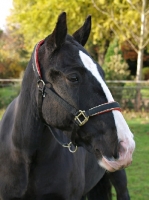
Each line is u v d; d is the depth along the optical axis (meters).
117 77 15.42
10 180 2.84
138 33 14.76
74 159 2.95
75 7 13.72
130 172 6.49
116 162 2.28
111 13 13.52
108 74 15.40
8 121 2.99
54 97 2.44
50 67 2.46
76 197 3.00
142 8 13.32
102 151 2.35
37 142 2.68
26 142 2.70
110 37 16.31
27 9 15.56
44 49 2.58
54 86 2.45
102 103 2.34
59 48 2.46
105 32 15.45
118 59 16.88
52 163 2.78
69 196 2.89
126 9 14.16
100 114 2.34
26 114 2.69
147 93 13.52
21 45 26.73
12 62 18.41
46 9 13.93
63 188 2.83
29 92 2.66
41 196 2.82
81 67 2.36
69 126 2.46
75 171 2.93
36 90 2.57
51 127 2.64
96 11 14.27
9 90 13.59
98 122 2.35
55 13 13.90
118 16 14.21
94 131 2.37
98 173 3.59
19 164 2.78
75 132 2.45
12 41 27.22
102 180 4.03
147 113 12.82
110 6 13.91
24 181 2.80
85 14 14.19
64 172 2.83
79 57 2.39
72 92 2.37
